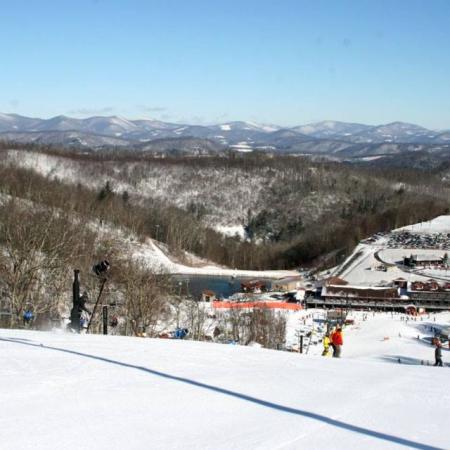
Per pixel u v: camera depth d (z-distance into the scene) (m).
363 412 11.80
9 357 15.97
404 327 113.00
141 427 10.20
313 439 9.84
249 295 143.38
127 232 165.00
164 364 16.22
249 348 21.25
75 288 28.64
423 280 168.38
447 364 70.81
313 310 134.75
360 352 88.38
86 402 11.66
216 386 13.68
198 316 71.25
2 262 54.03
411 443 9.84
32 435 9.51
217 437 9.77
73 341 20.36
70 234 75.06
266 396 12.93
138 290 55.78
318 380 15.07
